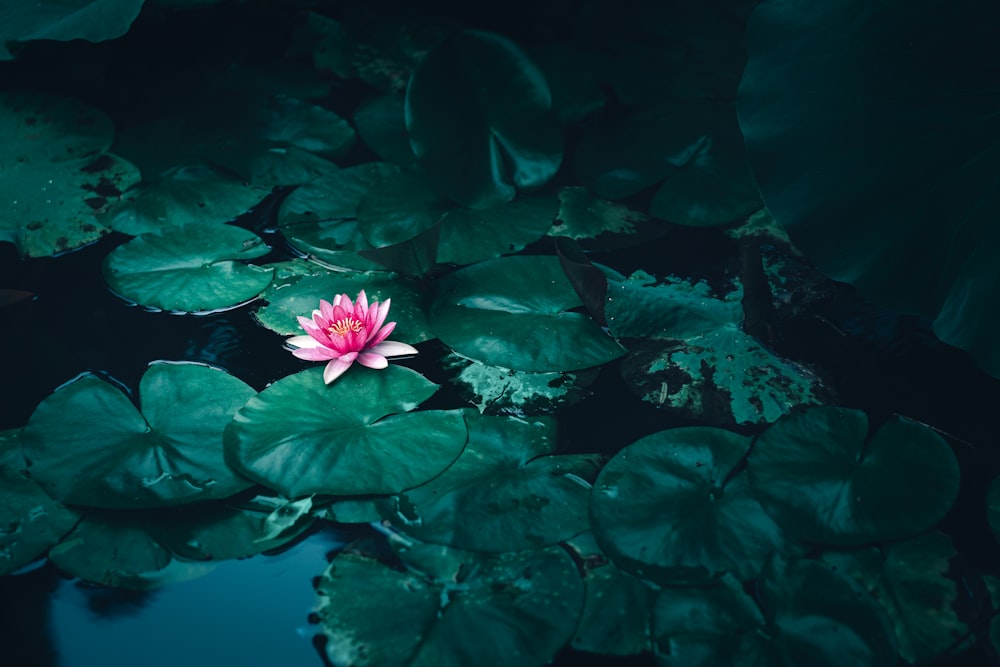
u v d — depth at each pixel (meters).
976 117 1.50
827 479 1.42
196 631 1.34
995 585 1.36
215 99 1.90
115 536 1.39
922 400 1.51
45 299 1.61
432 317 1.59
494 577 1.37
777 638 1.32
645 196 1.75
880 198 1.53
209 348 1.56
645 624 1.33
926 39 1.53
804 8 1.58
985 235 1.48
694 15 2.04
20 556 1.38
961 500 1.42
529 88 1.75
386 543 1.39
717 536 1.39
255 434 1.46
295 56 1.99
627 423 1.50
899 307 1.51
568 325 1.58
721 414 1.50
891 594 1.35
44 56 1.96
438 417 1.49
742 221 1.71
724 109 1.85
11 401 1.50
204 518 1.41
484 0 2.07
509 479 1.44
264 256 1.66
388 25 2.03
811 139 1.56
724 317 1.59
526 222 1.71
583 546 1.39
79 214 1.71
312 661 1.32
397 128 1.84
